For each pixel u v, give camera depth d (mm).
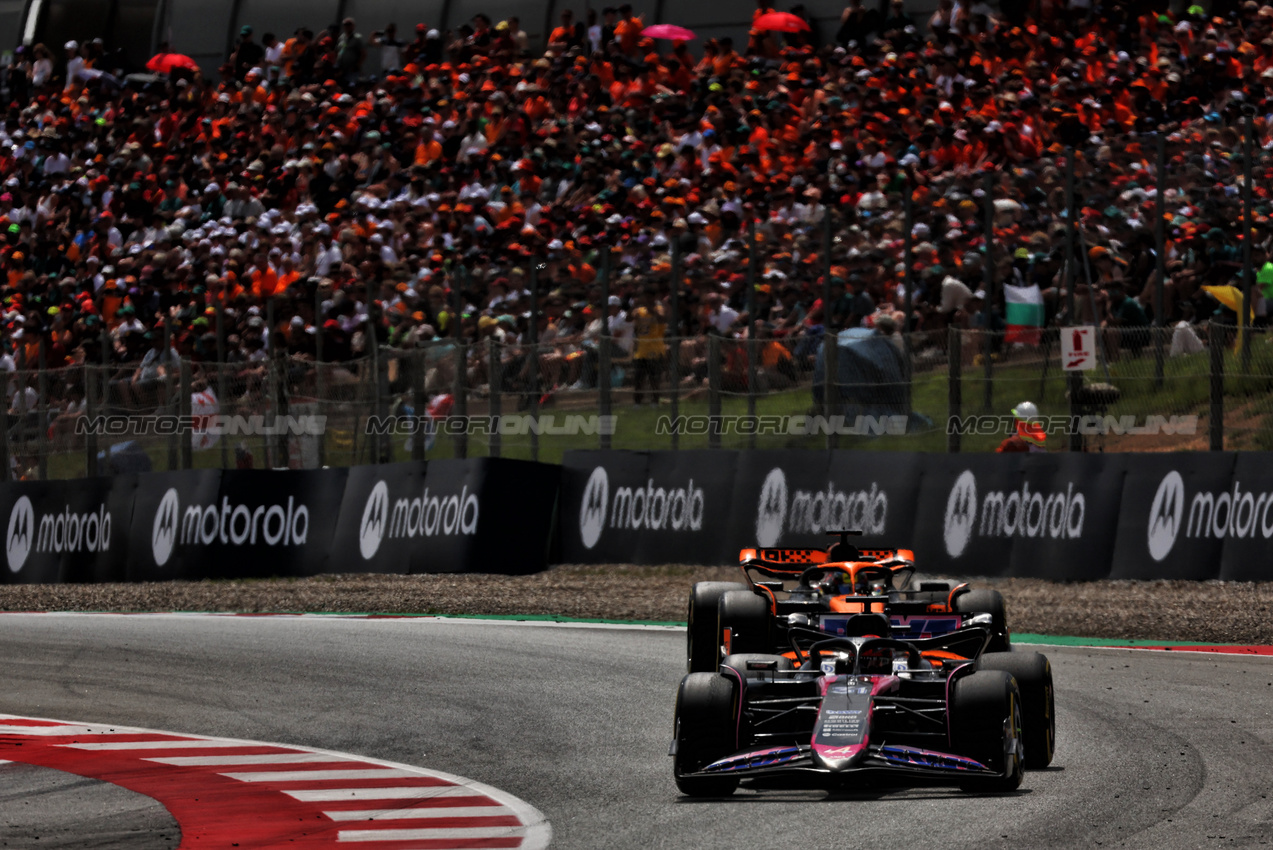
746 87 86062
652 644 46750
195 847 22391
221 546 67188
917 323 64375
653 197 80562
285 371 69938
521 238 80250
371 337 69750
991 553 54469
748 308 65875
